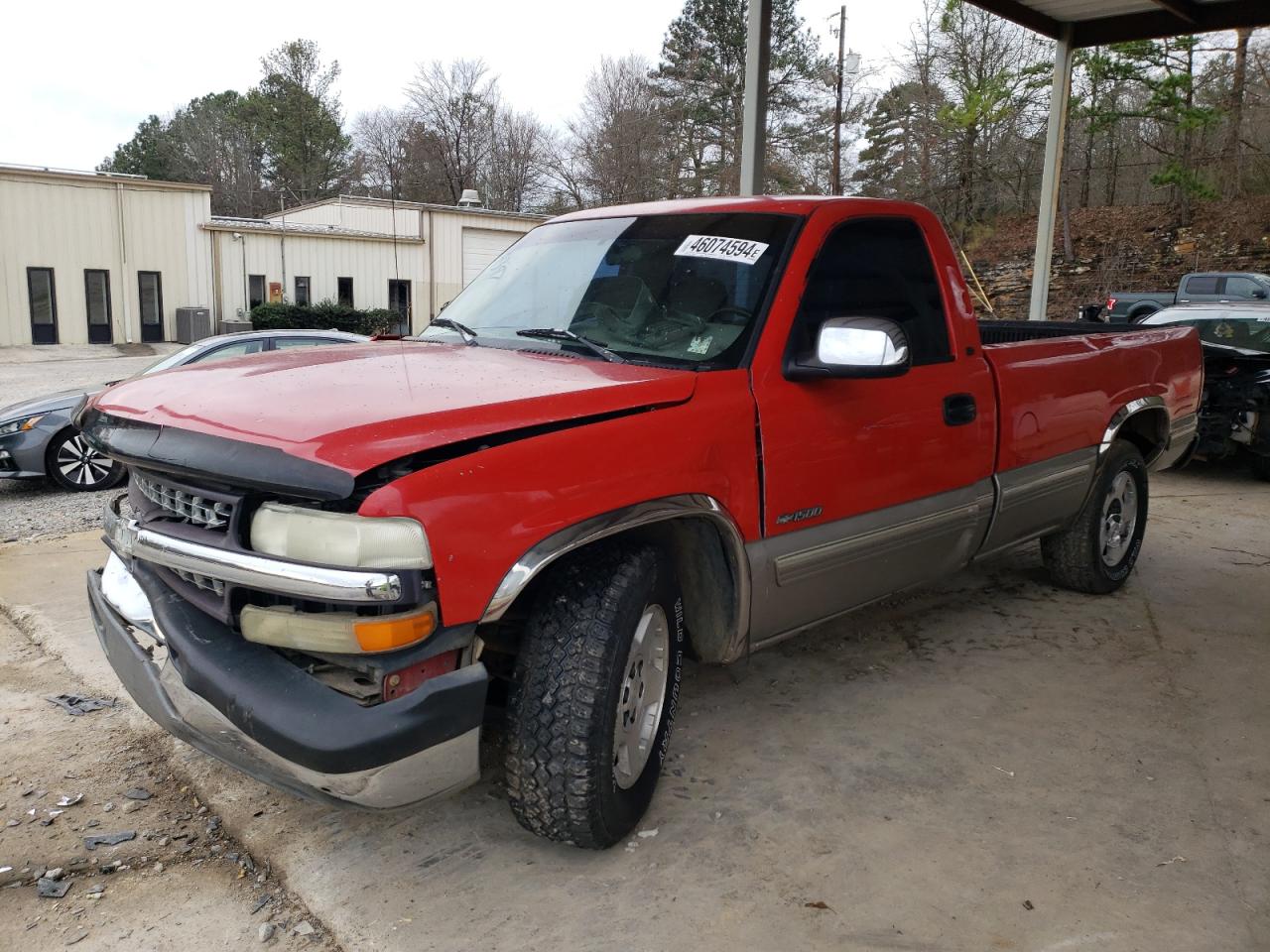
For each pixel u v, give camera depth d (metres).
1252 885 2.66
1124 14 9.64
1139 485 5.25
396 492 2.18
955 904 2.57
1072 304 28.81
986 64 32.00
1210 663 4.26
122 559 2.79
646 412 2.72
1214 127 28.55
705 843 2.84
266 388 2.60
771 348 3.10
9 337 29.03
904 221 3.71
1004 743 3.49
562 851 2.80
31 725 3.60
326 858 2.77
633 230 3.68
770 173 46.50
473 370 2.87
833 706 3.78
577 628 2.53
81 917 2.53
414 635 2.21
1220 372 8.30
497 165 63.91
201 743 2.50
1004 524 4.20
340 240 33.38
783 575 3.17
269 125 67.25
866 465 3.39
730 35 48.81
